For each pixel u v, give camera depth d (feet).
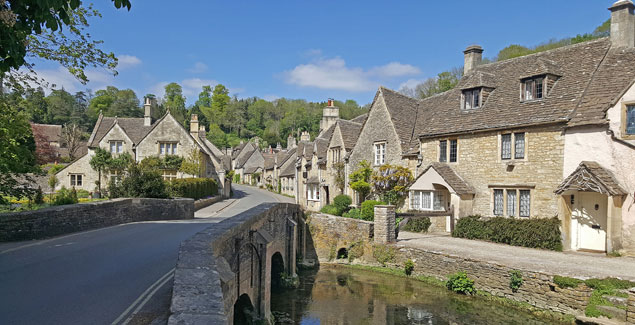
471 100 74.23
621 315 36.37
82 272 30.40
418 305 48.03
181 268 19.61
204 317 13.26
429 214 67.56
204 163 152.35
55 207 53.26
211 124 401.29
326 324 43.93
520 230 58.85
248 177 281.74
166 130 139.95
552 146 58.29
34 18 20.92
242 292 37.47
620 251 50.90
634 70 54.70
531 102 63.62
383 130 88.89
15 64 21.44
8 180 53.88
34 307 22.00
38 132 183.62
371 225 67.82
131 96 356.18
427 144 78.54
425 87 202.80
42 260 34.68
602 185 50.34
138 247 42.29
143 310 21.61
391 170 81.97
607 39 62.59
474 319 42.57
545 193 58.80
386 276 61.67
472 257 51.01
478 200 68.23
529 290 43.60
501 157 65.21
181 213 80.69
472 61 84.84
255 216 42.98
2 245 42.47
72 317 20.45
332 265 71.46
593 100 55.67
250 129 415.44
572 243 56.54
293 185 169.58
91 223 58.59
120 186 81.25
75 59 40.73
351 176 92.17
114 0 21.40
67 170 134.10
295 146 208.03
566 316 39.96
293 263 62.28
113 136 137.90
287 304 50.98
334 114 146.41
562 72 63.46
